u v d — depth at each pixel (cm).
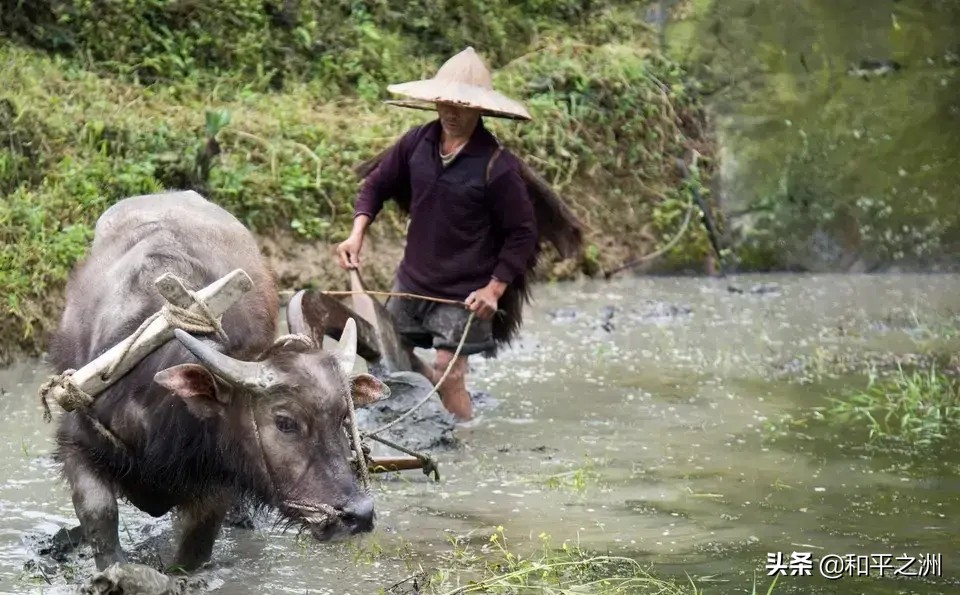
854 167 1884
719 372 1284
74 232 1303
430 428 1020
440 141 1105
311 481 656
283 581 741
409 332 1120
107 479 723
